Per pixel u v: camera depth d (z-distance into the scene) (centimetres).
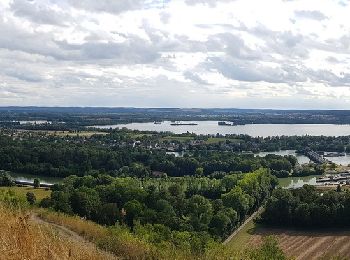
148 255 2198
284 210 8694
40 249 1332
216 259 2511
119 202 8744
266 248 3366
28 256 1263
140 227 5612
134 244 2327
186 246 3091
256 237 7831
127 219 7525
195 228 7562
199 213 8362
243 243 7344
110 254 2072
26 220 1466
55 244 1477
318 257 6519
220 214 7862
